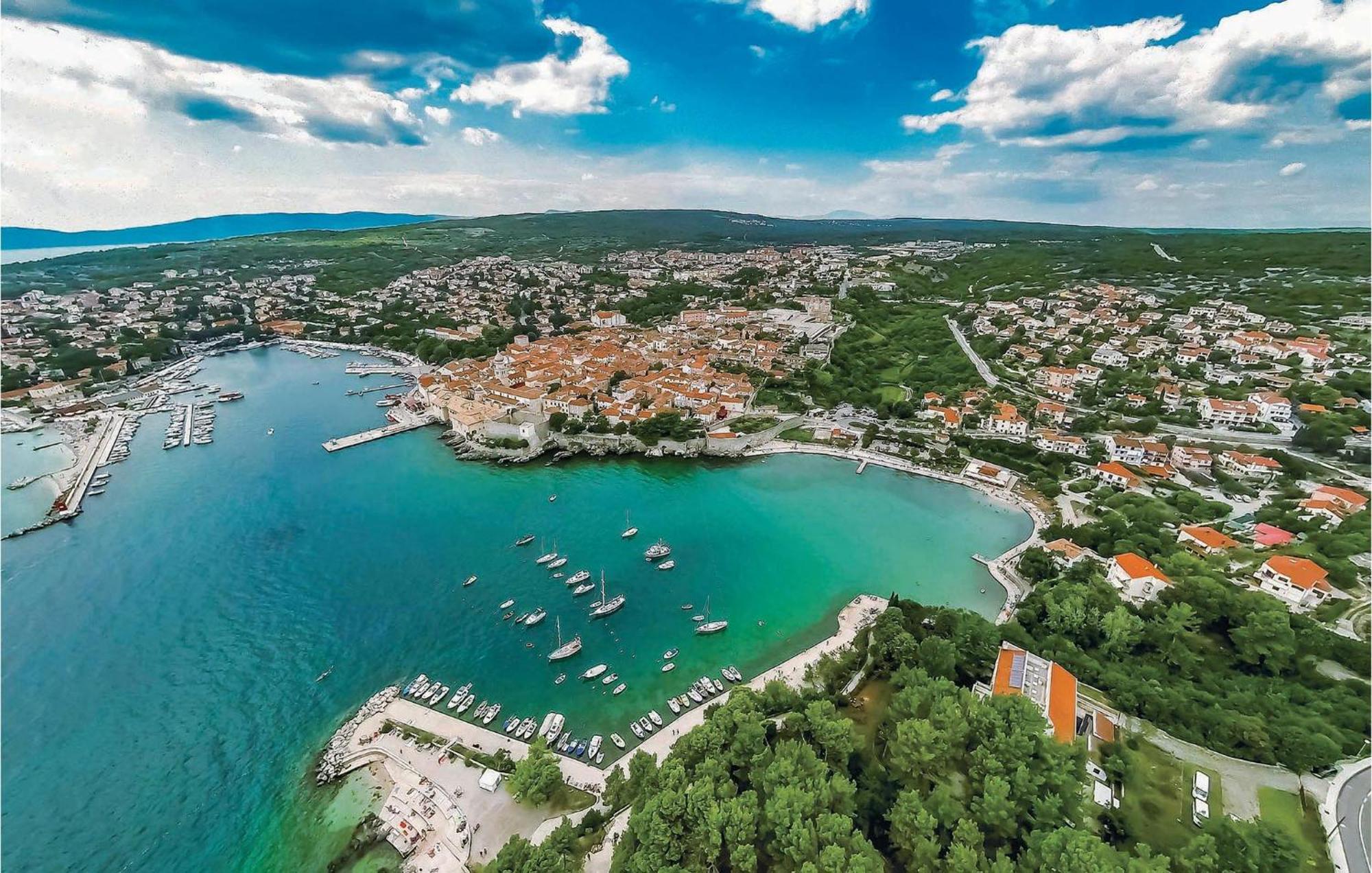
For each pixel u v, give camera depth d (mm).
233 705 89375
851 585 117938
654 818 56844
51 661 98000
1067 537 122750
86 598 113812
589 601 112688
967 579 119562
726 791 60969
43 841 70375
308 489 159125
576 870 59469
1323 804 63594
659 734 82375
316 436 196875
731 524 140625
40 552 128625
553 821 68938
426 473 169625
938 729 66500
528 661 97062
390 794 73688
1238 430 163875
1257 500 131625
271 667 96688
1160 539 113625
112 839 70500
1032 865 53062
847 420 199125
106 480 163375
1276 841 53750
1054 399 195000
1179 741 73188
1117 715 77375
